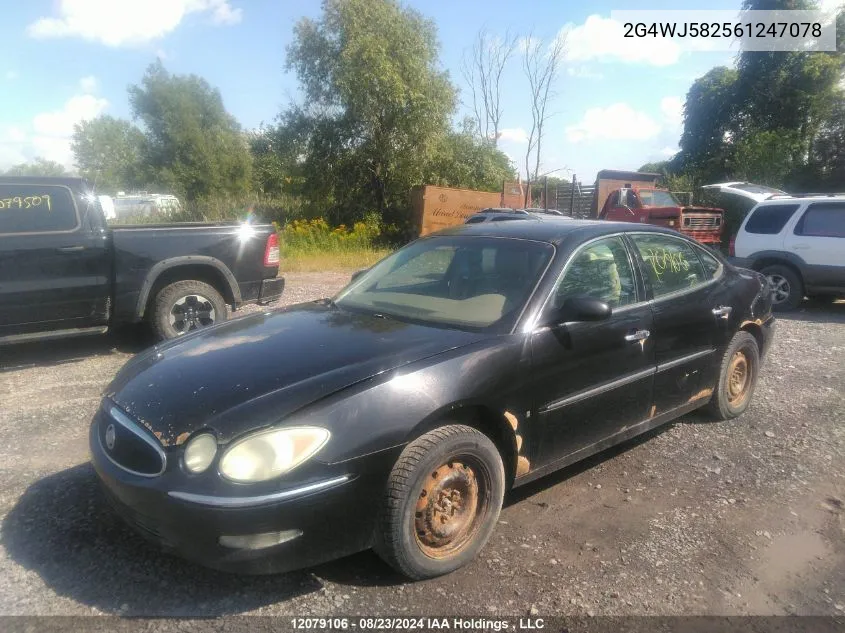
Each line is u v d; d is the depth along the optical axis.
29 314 6.14
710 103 32.06
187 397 2.87
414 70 22.30
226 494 2.54
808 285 9.70
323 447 2.65
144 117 47.25
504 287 3.65
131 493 2.72
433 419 2.92
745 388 5.11
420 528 2.92
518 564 3.13
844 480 4.06
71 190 6.30
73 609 2.75
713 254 5.00
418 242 4.53
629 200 17.39
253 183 44.66
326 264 15.91
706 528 3.48
